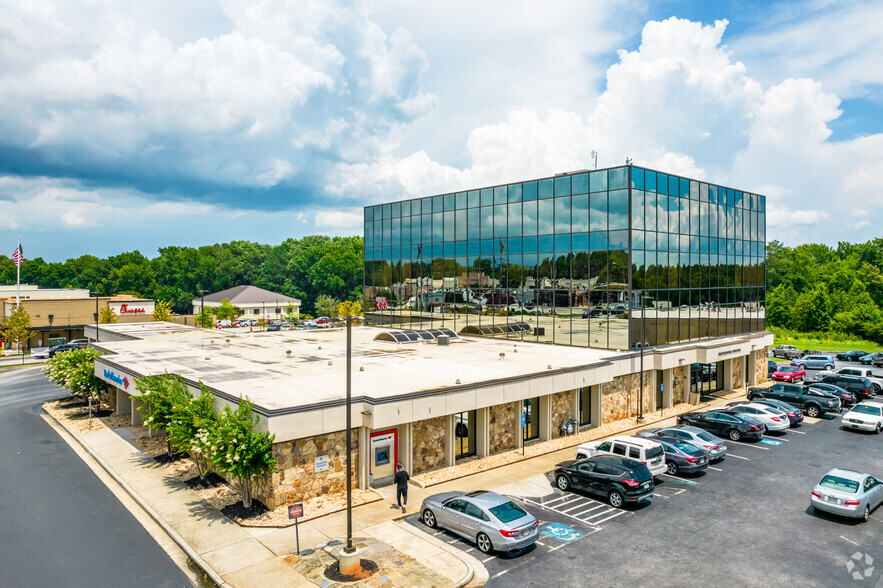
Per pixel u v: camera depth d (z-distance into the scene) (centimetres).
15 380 5475
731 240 4978
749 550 1905
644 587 1667
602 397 3612
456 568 1770
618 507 2281
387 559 1828
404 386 2686
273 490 2197
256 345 4444
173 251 18988
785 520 2156
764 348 5162
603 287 4066
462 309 5131
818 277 12619
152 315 9031
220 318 10688
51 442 3253
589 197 4150
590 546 1936
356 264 15425
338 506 2255
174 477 2597
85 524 2139
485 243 4922
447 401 2625
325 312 13262
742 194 5122
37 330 8119
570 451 3045
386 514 2192
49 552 1919
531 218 4550
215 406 2575
